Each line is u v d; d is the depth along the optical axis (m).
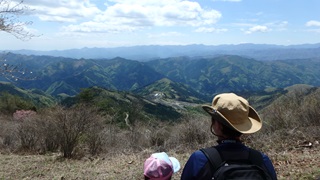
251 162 2.16
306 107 9.44
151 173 2.67
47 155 11.09
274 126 9.65
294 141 8.38
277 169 6.54
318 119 9.04
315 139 8.21
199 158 2.17
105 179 7.38
